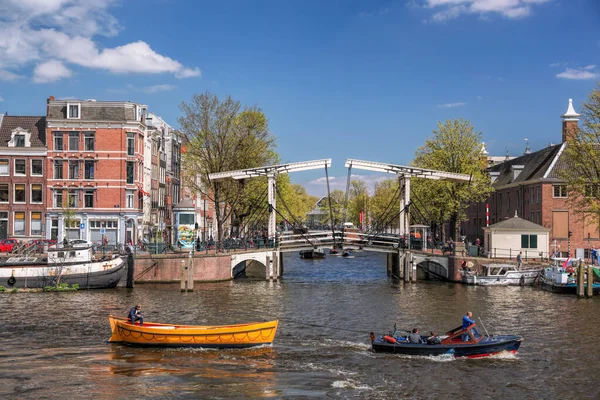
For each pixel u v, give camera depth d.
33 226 58.56
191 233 49.72
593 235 60.28
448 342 25.23
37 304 36.53
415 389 20.91
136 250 50.34
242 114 58.97
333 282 51.03
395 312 35.03
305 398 19.88
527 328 30.70
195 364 23.67
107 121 58.50
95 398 19.66
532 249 51.84
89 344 26.52
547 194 61.00
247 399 19.73
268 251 51.91
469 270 49.47
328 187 52.72
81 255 43.47
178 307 36.06
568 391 20.88
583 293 41.12
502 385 21.41
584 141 47.31
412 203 54.00
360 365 23.70
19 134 58.62
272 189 52.72
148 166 66.88
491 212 80.81
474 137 61.53
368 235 53.69
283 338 28.16
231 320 32.25
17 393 20.03
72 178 58.81
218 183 57.62
